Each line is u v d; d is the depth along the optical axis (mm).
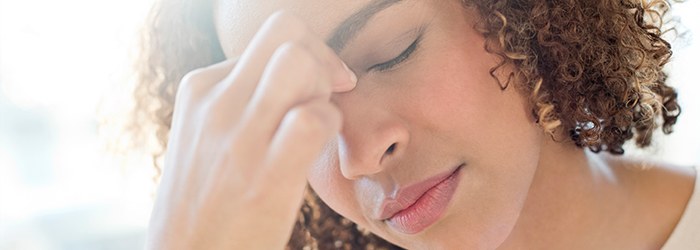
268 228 519
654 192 732
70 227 1376
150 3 784
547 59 682
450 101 619
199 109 527
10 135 1348
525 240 718
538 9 675
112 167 928
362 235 857
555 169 705
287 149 492
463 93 623
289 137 490
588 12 694
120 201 1383
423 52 623
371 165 607
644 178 739
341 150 618
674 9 833
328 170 652
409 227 632
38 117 1346
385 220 648
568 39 683
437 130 620
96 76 902
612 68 698
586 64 691
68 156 1387
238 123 508
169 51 788
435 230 638
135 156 884
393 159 618
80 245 1372
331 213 854
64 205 1388
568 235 716
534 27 674
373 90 621
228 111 513
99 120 880
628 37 706
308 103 498
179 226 534
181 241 534
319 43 522
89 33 942
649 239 722
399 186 624
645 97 728
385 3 607
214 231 524
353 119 616
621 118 714
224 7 644
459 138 623
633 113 730
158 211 551
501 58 635
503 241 679
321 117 491
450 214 633
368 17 608
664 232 722
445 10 628
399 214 634
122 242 1384
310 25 608
